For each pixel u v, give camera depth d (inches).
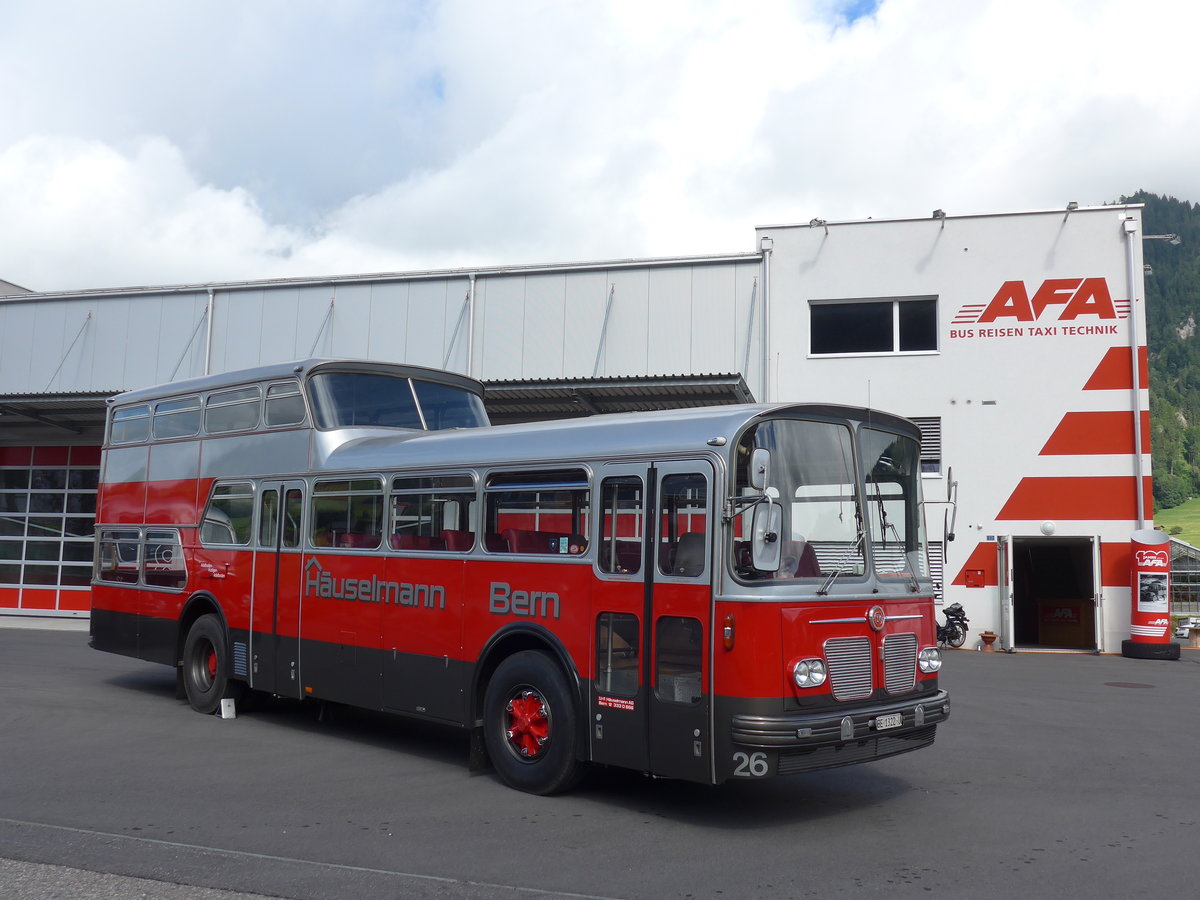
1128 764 346.6
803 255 859.4
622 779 315.9
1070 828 262.2
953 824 265.6
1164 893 210.4
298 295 926.4
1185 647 877.8
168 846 236.5
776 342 852.6
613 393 764.0
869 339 855.1
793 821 267.7
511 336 876.0
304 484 389.1
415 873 219.5
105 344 965.8
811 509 267.9
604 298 863.1
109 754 340.5
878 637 272.2
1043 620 864.9
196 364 942.4
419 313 895.7
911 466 306.2
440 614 328.8
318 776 313.9
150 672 563.8
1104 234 816.9
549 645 293.9
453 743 374.6
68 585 964.0
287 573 390.6
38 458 986.7
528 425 324.2
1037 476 810.2
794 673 247.8
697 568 258.4
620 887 212.2
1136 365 799.7
